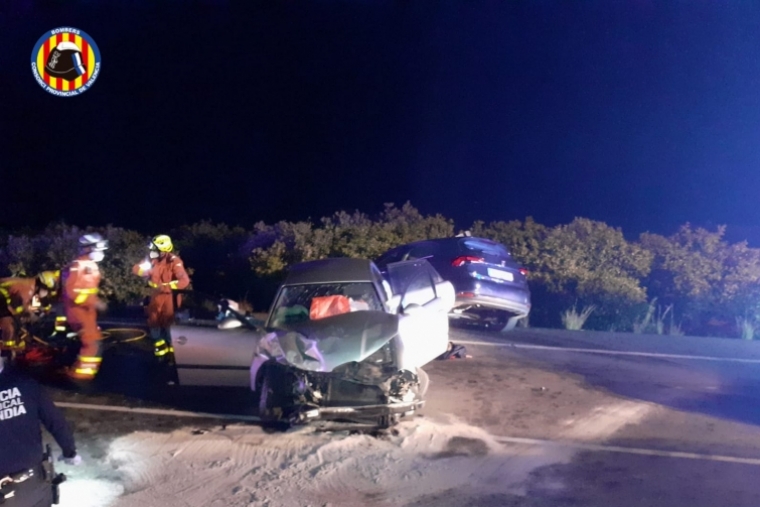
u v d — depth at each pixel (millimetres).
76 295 8984
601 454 6527
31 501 3826
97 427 7215
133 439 6859
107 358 9930
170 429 7156
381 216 16516
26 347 9500
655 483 5895
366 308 7543
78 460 4188
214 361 7602
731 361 10156
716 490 5762
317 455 6426
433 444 6719
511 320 12109
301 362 6637
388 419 6832
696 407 7969
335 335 6699
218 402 8047
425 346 7230
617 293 13164
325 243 13781
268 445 6707
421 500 5574
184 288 9570
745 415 7703
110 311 13211
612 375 9305
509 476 6027
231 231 16312
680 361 10141
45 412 4016
